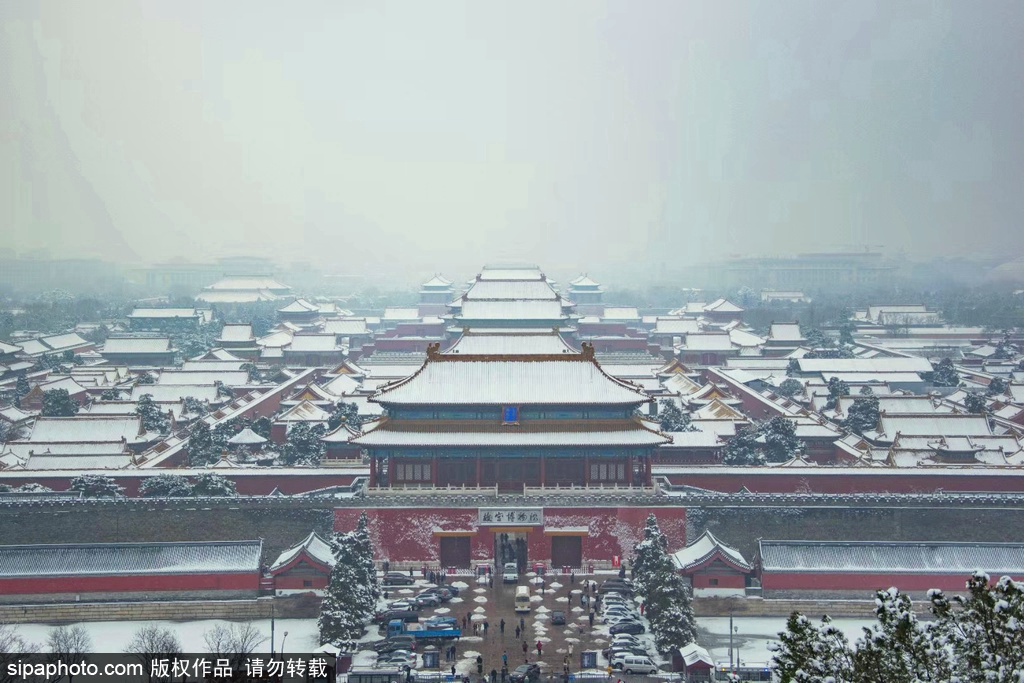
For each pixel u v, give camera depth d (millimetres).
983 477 158500
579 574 135375
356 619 110125
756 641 112812
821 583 123562
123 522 137750
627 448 143125
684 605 106875
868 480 159000
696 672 99312
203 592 122500
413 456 143000
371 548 120875
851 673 52000
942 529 138875
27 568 123125
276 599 121750
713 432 176375
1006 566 124312
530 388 144875
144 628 110688
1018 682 45812
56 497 142250
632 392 144375
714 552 123812
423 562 137625
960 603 50562
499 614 118188
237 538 137625
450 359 147875
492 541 138250
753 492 156625
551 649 107250
